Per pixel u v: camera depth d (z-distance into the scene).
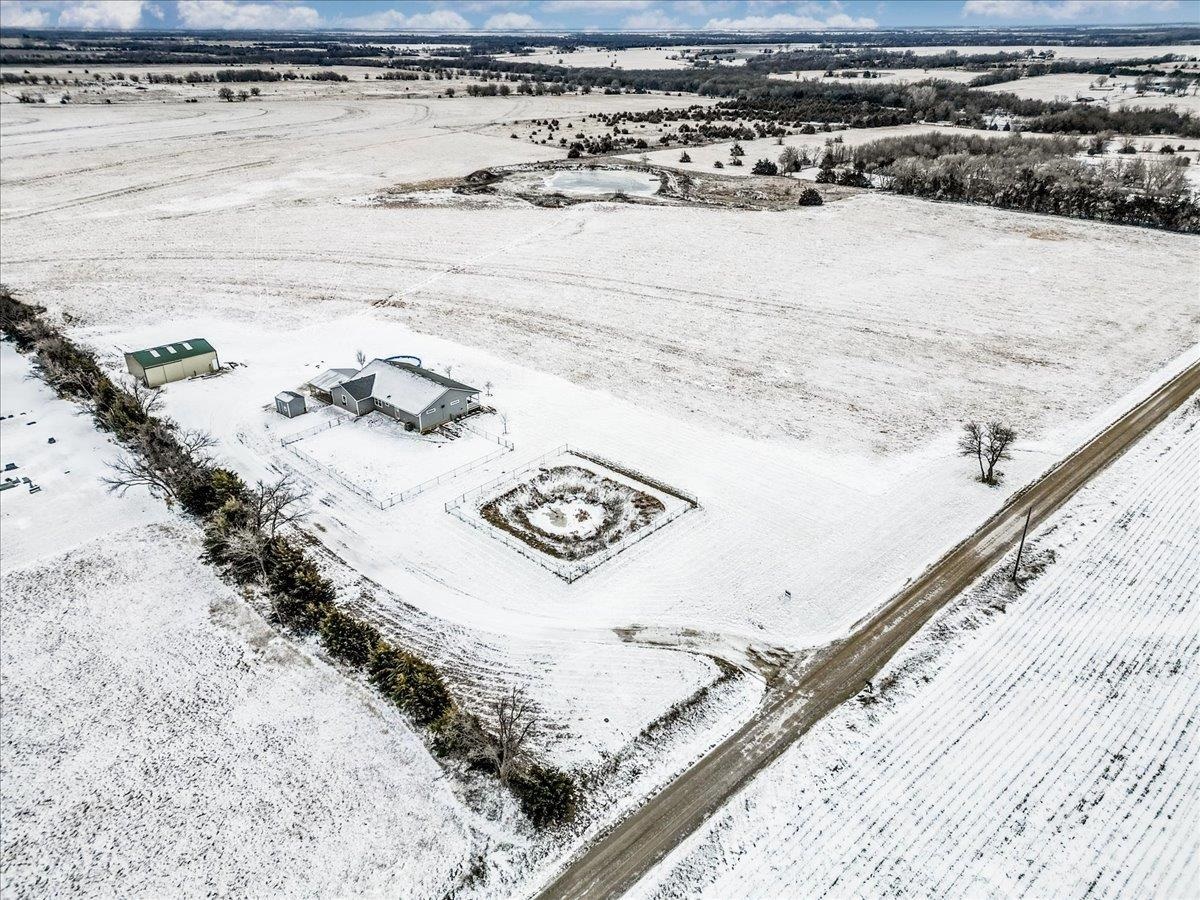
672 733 28.27
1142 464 44.94
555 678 30.64
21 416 51.84
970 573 36.31
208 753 27.66
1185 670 30.84
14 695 30.14
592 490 42.66
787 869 23.59
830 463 45.41
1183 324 64.56
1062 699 29.56
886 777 26.52
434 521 40.22
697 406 52.31
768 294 73.62
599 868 23.70
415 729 28.53
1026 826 24.88
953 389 54.41
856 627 33.16
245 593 35.62
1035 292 72.69
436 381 50.72
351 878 23.50
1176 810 25.34
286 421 50.28
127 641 32.78
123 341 62.88
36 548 38.69
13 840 24.84
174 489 42.62
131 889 23.41
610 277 78.38
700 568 36.66
